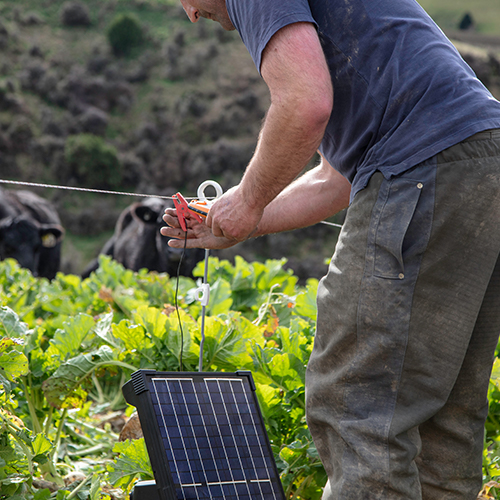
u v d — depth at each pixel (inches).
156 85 3484.3
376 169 94.0
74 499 127.6
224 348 146.8
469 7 4104.3
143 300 239.8
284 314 193.5
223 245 122.5
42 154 3043.8
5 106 3176.7
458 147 90.5
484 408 107.0
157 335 151.6
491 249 93.7
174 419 94.7
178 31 3732.8
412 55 94.4
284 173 93.7
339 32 96.7
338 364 96.3
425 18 99.5
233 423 100.6
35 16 3823.8
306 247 2522.1
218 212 104.0
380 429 89.2
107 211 2807.6
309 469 129.0
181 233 123.8
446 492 105.7
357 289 93.0
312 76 87.7
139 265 611.2
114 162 3014.3
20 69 3452.3
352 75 96.3
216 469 93.7
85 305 262.1
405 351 90.9
